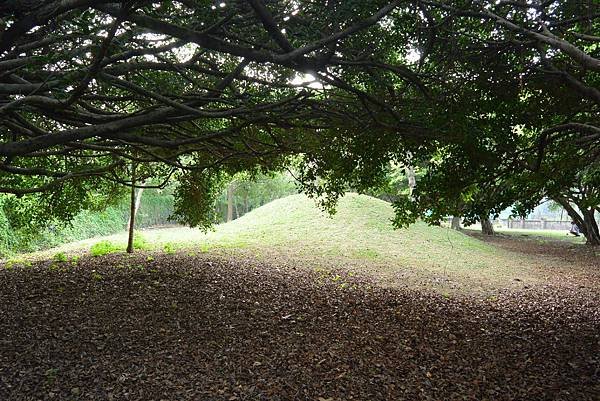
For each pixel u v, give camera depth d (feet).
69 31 13.78
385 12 13.23
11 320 22.62
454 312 28.78
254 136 26.76
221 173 44.42
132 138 18.54
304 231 66.33
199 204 43.14
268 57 12.85
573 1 16.57
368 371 17.97
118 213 91.91
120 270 36.88
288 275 39.88
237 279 35.70
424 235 66.44
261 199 133.90
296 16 14.34
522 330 24.76
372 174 25.43
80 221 75.66
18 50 13.57
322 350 20.10
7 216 49.01
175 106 15.26
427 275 44.78
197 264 41.78
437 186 23.48
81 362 17.78
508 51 17.67
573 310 30.76
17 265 40.63
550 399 15.85
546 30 14.49
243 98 17.83
